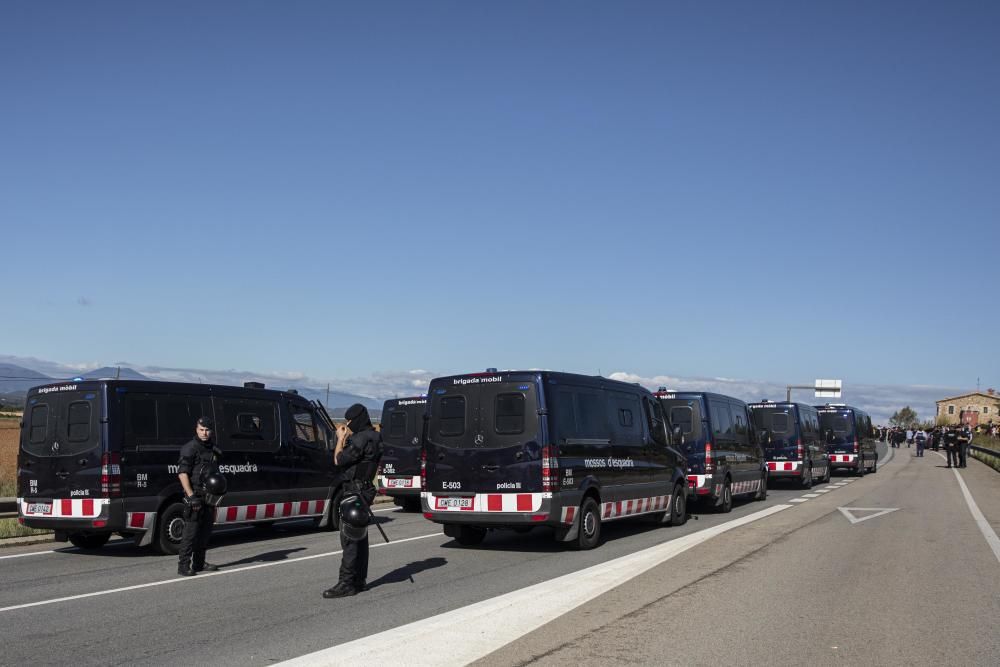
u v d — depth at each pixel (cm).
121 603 867
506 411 1253
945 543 1261
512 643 657
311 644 688
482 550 1280
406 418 1994
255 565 1129
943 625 730
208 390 1370
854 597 845
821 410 3384
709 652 636
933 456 5725
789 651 642
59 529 1244
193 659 646
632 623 726
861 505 1975
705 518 1792
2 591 942
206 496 1053
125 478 1227
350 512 890
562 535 1262
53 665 634
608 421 1402
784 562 1065
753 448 2164
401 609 825
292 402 1519
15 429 3728
